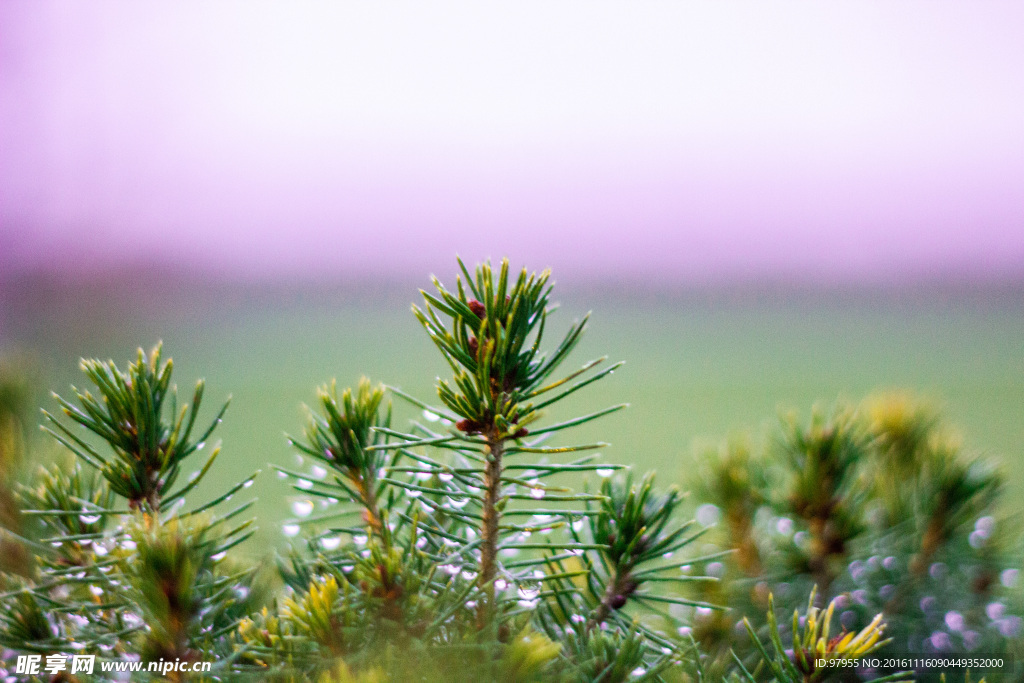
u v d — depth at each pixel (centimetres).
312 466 45
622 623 43
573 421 42
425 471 42
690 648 43
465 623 42
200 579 43
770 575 46
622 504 44
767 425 47
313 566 44
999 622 45
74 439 42
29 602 43
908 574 46
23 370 47
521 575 42
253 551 46
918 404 48
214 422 43
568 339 43
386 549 42
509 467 42
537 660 41
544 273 42
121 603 42
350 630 42
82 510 43
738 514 47
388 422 44
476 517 42
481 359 42
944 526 46
